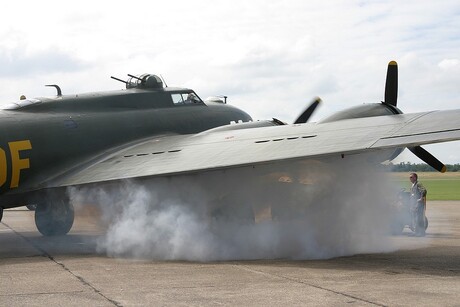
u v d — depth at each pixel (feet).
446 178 404.36
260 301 25.08
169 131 55.26
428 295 26.17
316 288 27.91
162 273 32.58
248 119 64.44
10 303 24.82
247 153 37.63
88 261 37.65
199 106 59.72
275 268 34.45
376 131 34.22
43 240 52.60
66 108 48.88
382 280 30.17
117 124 51.26
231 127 49.01
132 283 29.43
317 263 36.55
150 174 39.63
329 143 34.73
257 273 32.53
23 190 44.98
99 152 49.34
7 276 31.65
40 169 45.68
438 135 30.73
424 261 37.37
